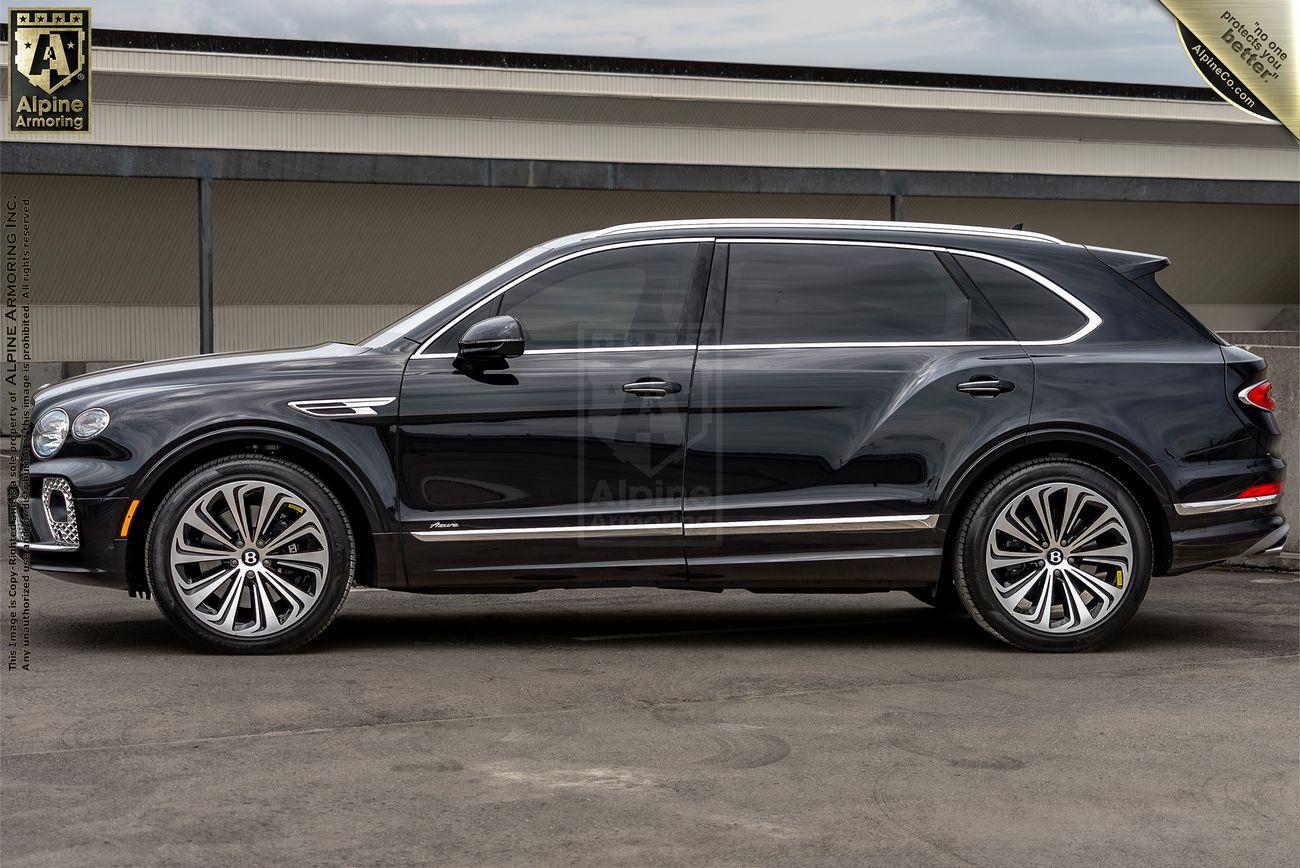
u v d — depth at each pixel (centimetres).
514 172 2700
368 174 2588
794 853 337
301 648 572
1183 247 4156
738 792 384
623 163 2772
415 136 3281
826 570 576
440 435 559
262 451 572
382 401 558
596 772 400
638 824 356
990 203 3809
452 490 561
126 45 3678
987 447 579
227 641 556
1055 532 588
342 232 3300
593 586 572
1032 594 591
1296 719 469
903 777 399
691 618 667
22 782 383
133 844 335
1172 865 333
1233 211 4091
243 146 3120
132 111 3016
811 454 571
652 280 580
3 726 441
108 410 557
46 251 3069
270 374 564
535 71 4122
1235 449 596
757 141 3588
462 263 3481
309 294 3406
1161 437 589
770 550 572
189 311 3303
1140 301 604
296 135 3172
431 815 361
